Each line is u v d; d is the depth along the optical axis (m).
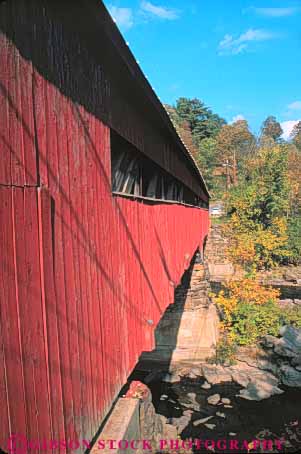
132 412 3.97
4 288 1.76
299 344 12.94
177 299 13.27
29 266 1.97
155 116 4.59
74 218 2.55
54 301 2.23
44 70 2.20
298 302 18.59
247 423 8.88
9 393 1.76
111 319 3.24
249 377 11.28
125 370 3.61
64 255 2.38
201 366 12.11
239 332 14.03
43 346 2.09
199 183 13.09
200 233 14.61
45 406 2.08
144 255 4.52
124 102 3.79
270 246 23.11
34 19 2.10
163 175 6.36
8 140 1.83
